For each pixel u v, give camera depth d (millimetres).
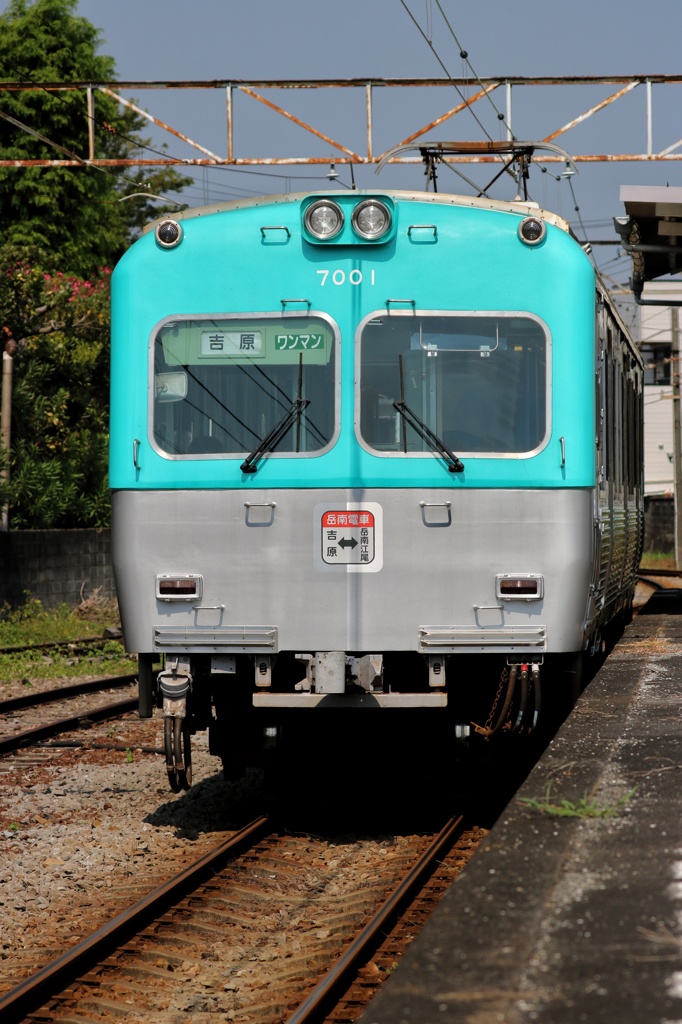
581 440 29531
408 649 29234
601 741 25453
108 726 48906
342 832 31984
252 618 29531
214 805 35000
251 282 30203
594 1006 12492
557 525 29266
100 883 27500
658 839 18359
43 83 60188
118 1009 20297
